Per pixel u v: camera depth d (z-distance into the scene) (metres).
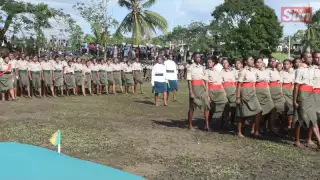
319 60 7.51
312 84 7.45
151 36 28.28
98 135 8.18
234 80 9.71
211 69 9.31
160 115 11.47
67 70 16.59
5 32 24.12
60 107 12.59
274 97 8.99
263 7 36.19
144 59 30.20
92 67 17.28
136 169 5.87
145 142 7.70
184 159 6.48
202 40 35.16
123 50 29.75
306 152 7.18
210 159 6.54
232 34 34.56
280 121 9.44
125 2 27.81
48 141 7.48
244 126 9.79
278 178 5.57
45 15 25.75
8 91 14.27
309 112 7.38
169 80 14.70
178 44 37.00
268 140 8.29
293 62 9.55
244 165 6.20
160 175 5.59
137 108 12.82
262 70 8.54
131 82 17.88
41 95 16.16
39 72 15.48
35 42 25.67
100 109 12.34
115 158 6.47
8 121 9.60
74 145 7.23
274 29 35.56
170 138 8.16
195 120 10.84
